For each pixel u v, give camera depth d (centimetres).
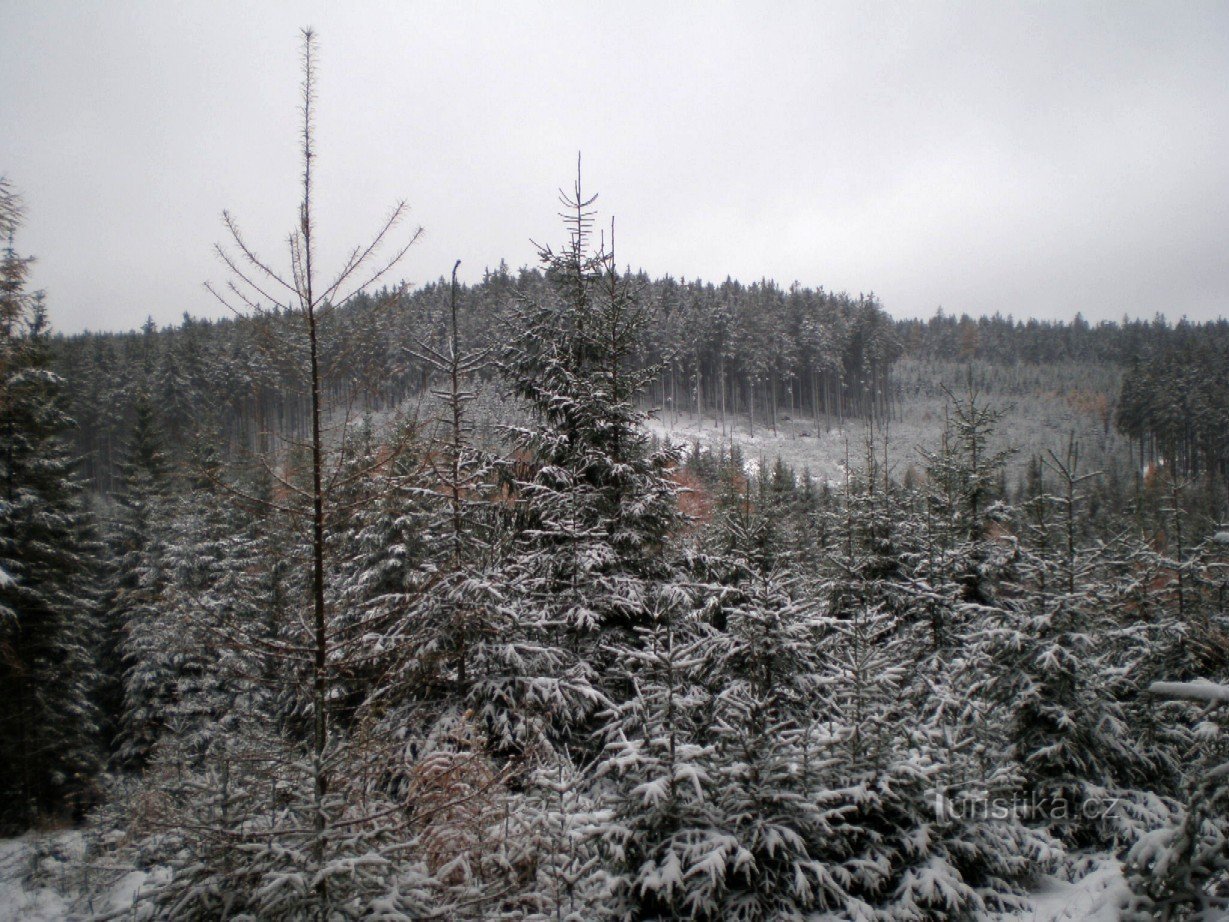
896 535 1584
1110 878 664
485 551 988
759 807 608
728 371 8725
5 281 1184
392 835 536
